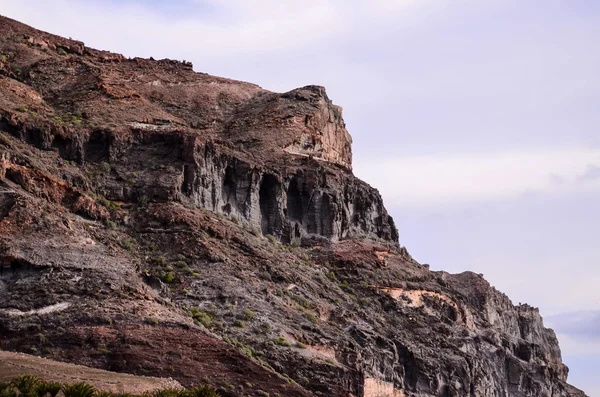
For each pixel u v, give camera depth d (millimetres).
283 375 167500
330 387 169750
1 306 162875
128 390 146875
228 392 158000
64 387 136250
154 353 160250
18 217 174000
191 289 180125
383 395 185375
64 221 179000
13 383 135500
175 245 188375
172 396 140750
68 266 169875
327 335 180625
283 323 178625
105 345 159625
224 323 174625
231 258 190125
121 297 167500
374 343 190875
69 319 162000
